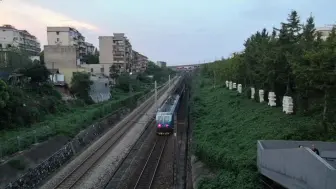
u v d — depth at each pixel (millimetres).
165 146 28594
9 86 34125
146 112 49156
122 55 96500
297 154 10523
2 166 19469
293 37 26766
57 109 40625
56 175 21250
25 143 24500
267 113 24344
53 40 83062
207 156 19984
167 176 20625
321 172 9000
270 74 24094
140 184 19266
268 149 13180
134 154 26266
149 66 147125
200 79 94125
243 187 13648
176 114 41562
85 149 28297
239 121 25938
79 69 57844
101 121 38000
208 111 37625
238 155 17594
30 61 49719
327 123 17062
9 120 29797
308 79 17203
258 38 42625
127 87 74188
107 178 20500
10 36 79062
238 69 40531
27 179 19188
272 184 13344
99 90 57250
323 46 18156
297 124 19062
